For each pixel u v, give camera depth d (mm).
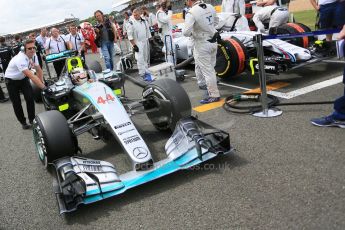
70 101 5227
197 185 3262
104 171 3260
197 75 6379
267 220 2623
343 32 3600
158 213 2938
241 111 5059
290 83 6121
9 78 5809
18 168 4363
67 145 3611
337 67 6645
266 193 2967
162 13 8484
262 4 8195
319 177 3082
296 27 6828
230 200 2949
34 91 7781
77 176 3000
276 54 6184
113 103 3906
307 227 2480
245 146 3934
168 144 3721
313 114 4559
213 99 5836
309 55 5930
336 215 2553
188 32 5363
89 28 15680
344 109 3979
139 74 8875
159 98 4215
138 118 5531
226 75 6652
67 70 5199
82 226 2922
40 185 3775
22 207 3369
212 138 3662
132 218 2926
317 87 5645
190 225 2717
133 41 8492
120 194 3295
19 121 6234
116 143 4637
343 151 3480
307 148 3656
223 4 8914
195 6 5367
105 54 9516
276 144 3863
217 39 5625
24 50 5328
